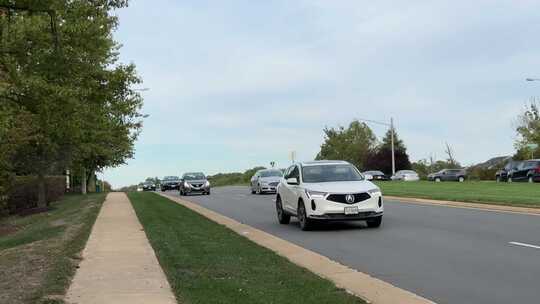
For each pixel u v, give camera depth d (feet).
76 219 67.26
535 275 30.86
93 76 53.36
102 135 94.94
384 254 39.22
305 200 53.52
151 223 58.75
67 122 46.09
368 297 26.89
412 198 91.66
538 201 73.31
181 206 85.87
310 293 26.68
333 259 37.83
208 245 42.55
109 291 27.43
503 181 163.94
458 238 45.37
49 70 40.65
